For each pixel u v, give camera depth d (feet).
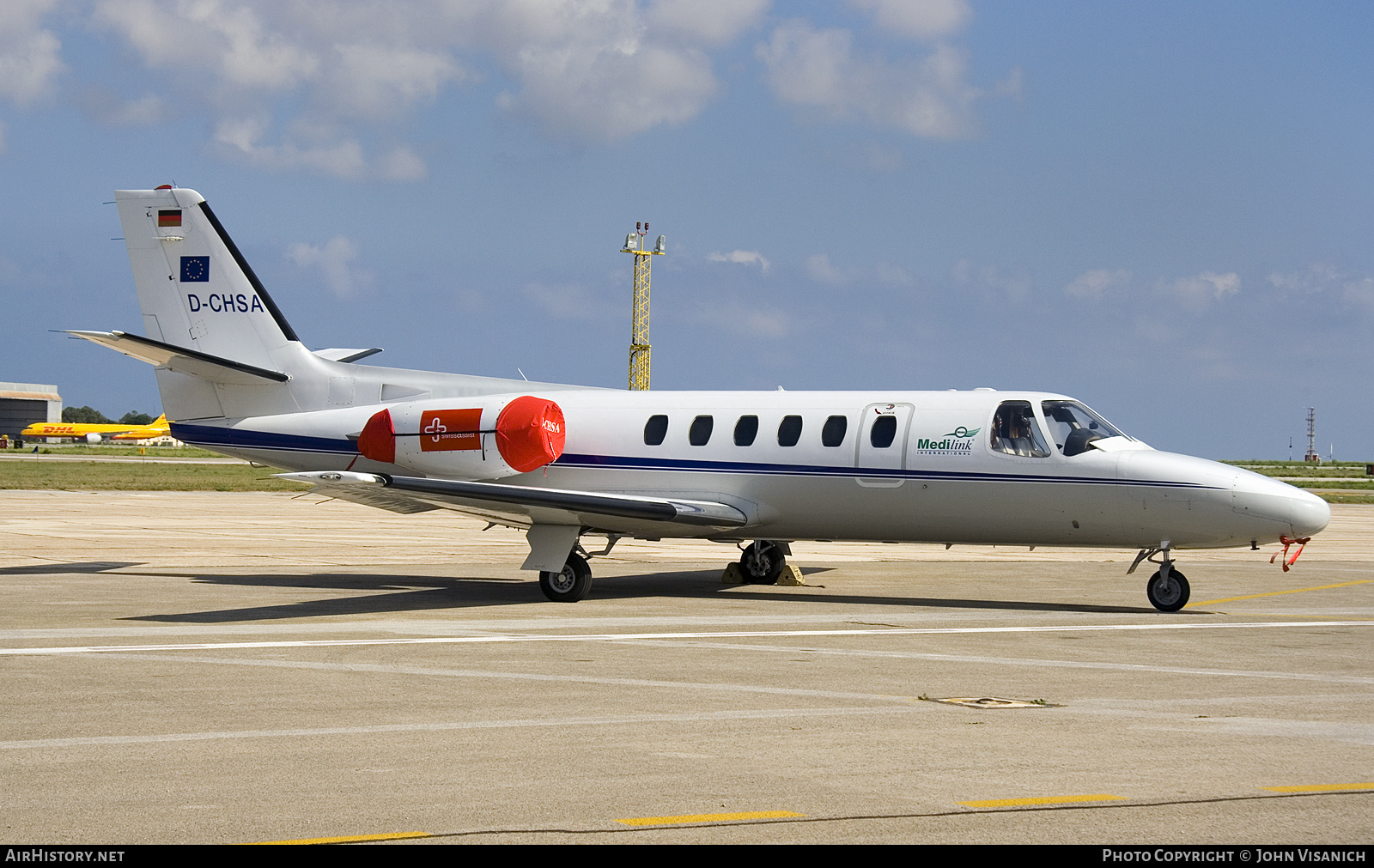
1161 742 58.44
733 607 120.88
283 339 150.51
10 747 56.44
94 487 407.23
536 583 144.97
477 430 134.41
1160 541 117.91
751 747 57.00
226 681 75.10
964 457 122.42
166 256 152.87
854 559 187.32
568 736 59.36
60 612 110.22
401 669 80.23
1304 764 54.03
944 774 52.01
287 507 311.47
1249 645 95.04
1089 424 122.11
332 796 48.06
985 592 138.10
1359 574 167.22
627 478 135.85
